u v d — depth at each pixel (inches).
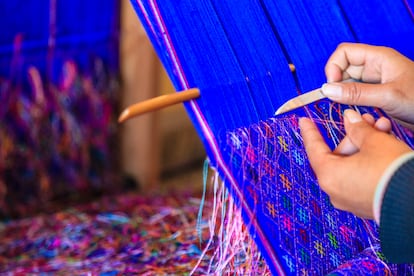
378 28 33.4
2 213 56.2
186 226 45.4
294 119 28.7
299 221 27.0
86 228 51.0
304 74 30.7
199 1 27.9
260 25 29.8
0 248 49.4
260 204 26.6
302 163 27.9
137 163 67.2
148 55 62.2
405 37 33.7
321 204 27.7
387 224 20.6
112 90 64.0
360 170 21.4
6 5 52.1
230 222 27.5
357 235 28.2
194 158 82.1
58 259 46.1
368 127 23.3
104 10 60.6
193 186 70.2
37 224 53.9
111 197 60.5
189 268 36.5
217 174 27.0
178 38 26.9
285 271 26.4
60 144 60.0
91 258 44.9
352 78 30.4
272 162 27.2
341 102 27.2
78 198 62.0
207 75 27.3
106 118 64.0
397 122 29.2
